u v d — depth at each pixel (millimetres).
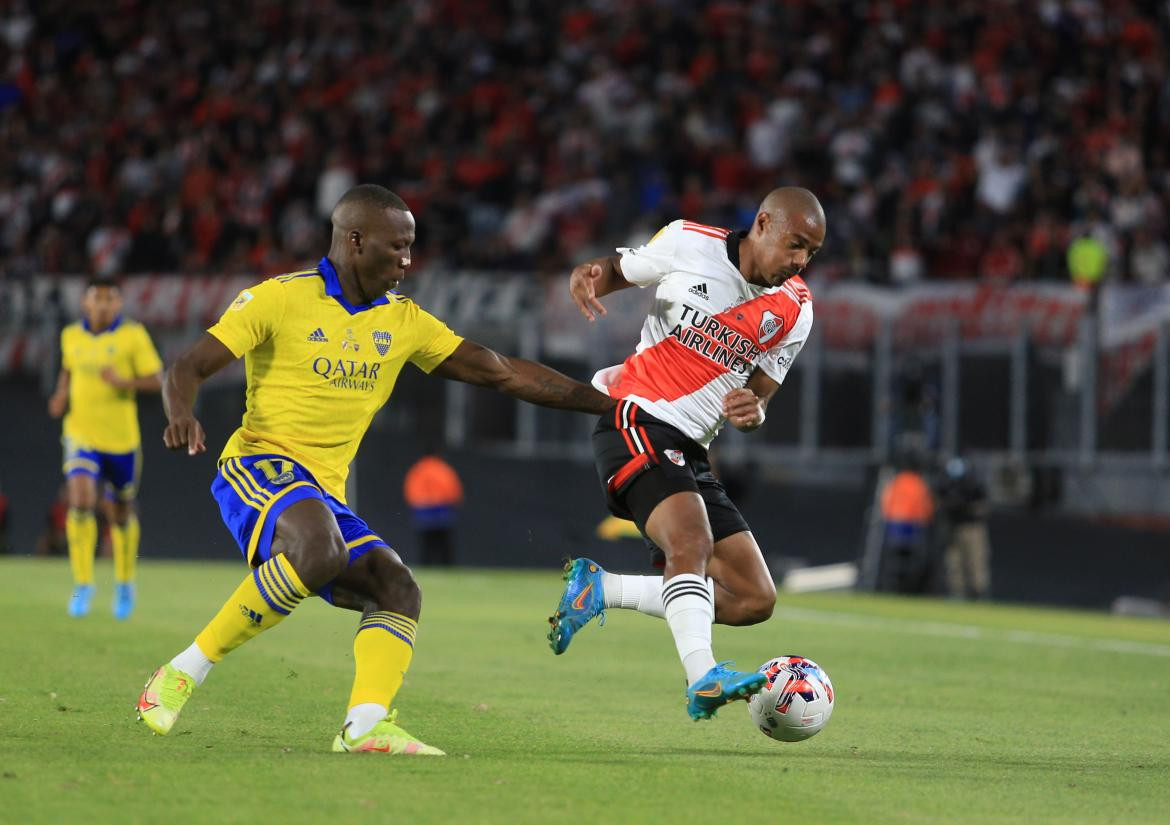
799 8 108812
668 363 22938
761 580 22906
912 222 87875
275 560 20094
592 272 23062
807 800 17891
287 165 102062
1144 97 99062
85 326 41906
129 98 112625
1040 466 76062
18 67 115250
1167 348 74188
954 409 77500
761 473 83125
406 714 25125
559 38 112625
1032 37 105188
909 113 99438
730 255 22625
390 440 87312
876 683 32906
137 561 72062
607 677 31797
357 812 15969
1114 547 73750
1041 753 23016
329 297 20750
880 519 72375
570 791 17703
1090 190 89500
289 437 20906
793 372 80688
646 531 22312
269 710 24781
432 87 107688
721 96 102812
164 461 84375
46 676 28156
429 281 86000
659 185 96312
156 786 17062
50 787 16828
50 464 82938
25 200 104438
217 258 96375
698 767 20078
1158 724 27266
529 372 22547
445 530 72812
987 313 77188
